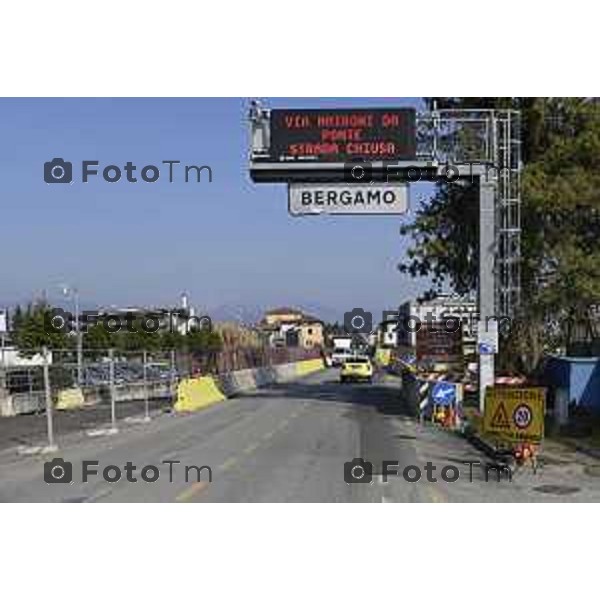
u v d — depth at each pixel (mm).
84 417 33125
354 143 31875
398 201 31875
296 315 147625
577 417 28953
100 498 14602
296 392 49625
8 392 34875
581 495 15008
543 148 35625
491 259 31891
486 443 21859
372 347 102500
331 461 19531
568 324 38125
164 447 22656
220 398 42719
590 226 34688
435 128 32031
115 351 43781
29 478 17172
